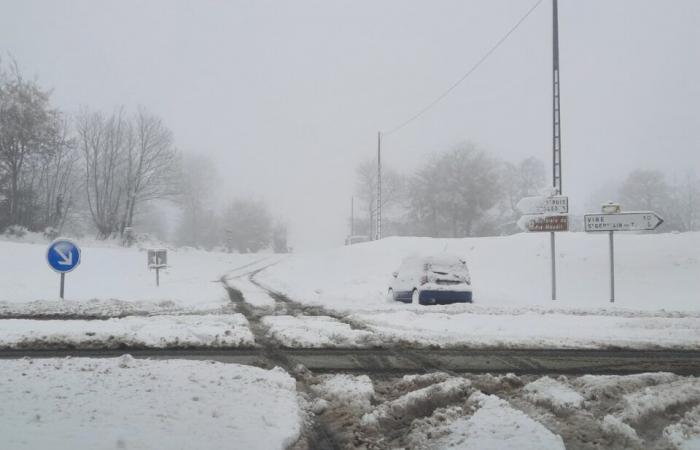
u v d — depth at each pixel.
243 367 6.99
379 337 9.85
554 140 19.84
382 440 4.91
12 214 45.38
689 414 5.48
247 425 4.72
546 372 7.50
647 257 22.69
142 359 7.83
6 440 4.09
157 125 60.56
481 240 29.61
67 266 15.46
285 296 18.95
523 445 4.54
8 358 7.83
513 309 14.75
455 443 4.62
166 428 4.52
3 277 21.66
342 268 30.30
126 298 17.02
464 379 6.72
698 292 18.56
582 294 19.75
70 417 4.68
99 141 59.00
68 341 9.01
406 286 17.59
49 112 48.12
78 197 64.44
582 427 5.21
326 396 6.21
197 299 17.25
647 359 8.39
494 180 71.25
